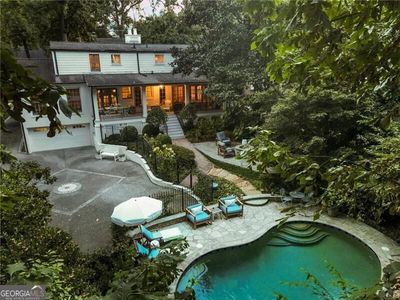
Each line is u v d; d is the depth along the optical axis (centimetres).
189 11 2188
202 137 1975
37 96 135
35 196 803
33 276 182
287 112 1176
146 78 2067
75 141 1975
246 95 1684
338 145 1184
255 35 244
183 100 2455
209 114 2230
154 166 1516
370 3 192
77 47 1889
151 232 932
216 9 1686
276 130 1186
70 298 334
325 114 1091
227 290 764
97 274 695
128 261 699
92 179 1460
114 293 174
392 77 249
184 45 2312
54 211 1148
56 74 1859
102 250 804
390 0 185
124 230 980
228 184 1345
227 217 1090
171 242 271
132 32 2234
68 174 1523
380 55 227
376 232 965
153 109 1923
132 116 2012
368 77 254
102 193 1304
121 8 2477
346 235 974
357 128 1135
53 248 666
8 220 632
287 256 895
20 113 138
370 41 225
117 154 1727
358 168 231
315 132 1155
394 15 204
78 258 708
